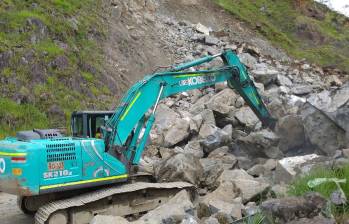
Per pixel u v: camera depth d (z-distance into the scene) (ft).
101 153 29.58
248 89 41.32
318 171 25.86
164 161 34.63
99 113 32.81
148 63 79.87
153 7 99.09
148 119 34.32
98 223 24.62
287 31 123.44
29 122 55.16
